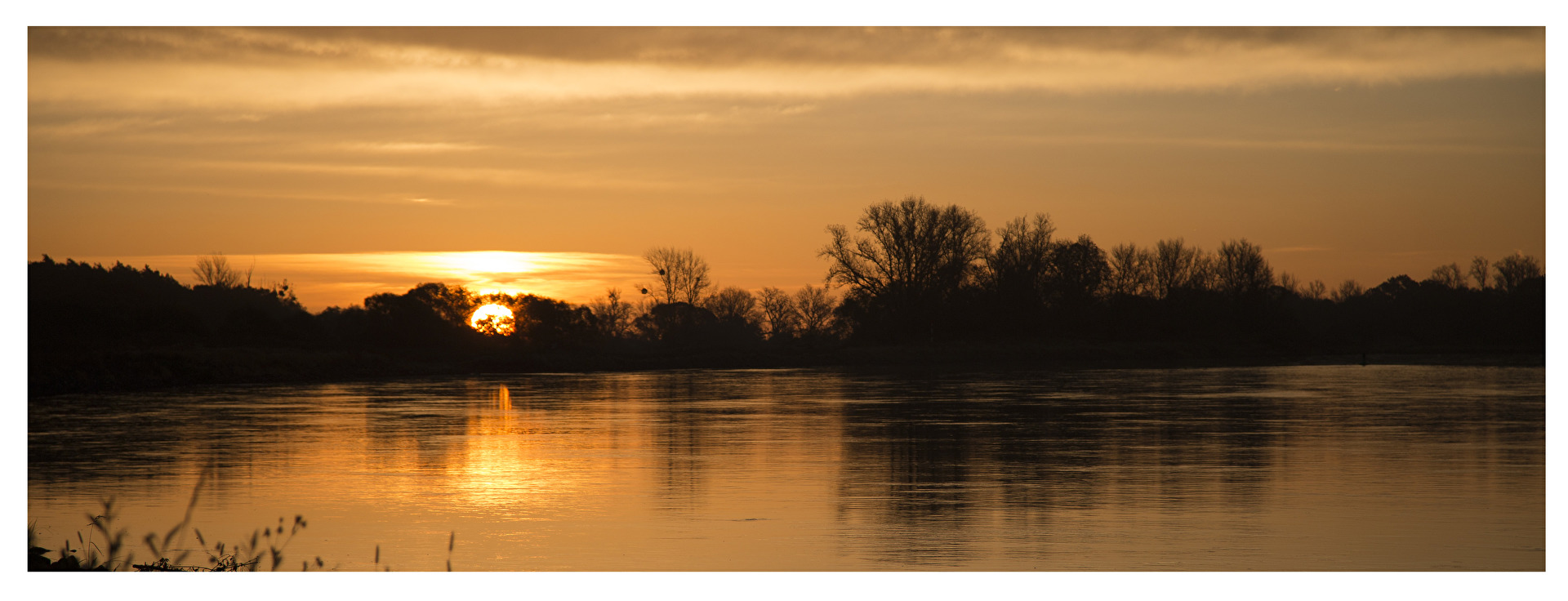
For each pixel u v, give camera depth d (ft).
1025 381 203.10
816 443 91.20
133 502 62.64
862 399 147.95
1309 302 474.08
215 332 275.80
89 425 108.58
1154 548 50.44
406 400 149.38
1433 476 70.33
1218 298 386.52
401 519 57.98
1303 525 55.16
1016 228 383.04
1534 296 398.62
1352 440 91.09
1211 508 59.77
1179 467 75.31
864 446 88.63
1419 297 433.89
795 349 337.31
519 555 49.83
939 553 49.83
